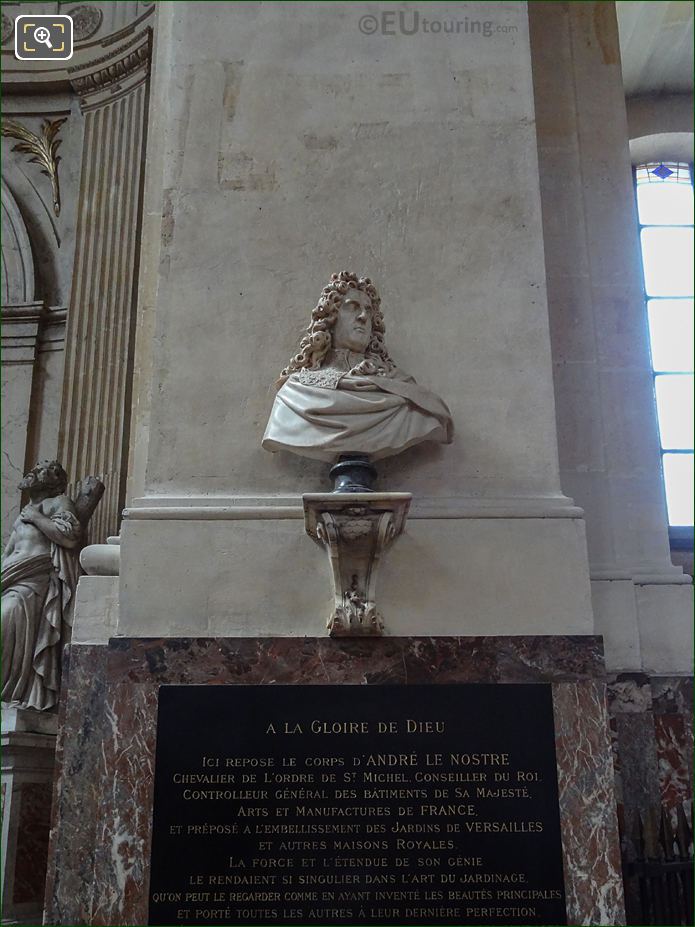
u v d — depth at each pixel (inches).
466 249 183.0
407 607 159.0
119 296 298.4
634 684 172.7
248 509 163.8
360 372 165.2
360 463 159.0
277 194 187.0
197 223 184.7
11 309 320.8
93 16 336.5
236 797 149.4
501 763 151.1
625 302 213.8
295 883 146.0
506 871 146.6
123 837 147.6
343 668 155.4
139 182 308.0
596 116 228.1
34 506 244.4
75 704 162.4
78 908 153.4
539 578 160.7
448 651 156.2
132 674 154.9
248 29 198.1
